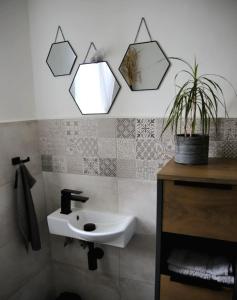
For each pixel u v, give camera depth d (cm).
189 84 132
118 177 158
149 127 145
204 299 111
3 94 149
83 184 169
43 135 175
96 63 151
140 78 142
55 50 160
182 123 135
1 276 151
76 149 167
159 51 136
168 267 118
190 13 128
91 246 158
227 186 97
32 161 172
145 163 150
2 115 149
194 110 118
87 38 151
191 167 113
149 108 144
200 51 129
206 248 127
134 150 151
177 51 133
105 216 161
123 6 140
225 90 127
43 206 183
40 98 171
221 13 123
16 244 160
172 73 136
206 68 129
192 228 105
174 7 130
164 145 143
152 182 150
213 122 130
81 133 163
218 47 126
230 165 116
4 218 151
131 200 158
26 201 157
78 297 183
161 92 140
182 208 105
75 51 155
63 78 162
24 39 162
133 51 141
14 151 157
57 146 172
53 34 159
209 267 113
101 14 145
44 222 185
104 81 151
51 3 156
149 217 155
